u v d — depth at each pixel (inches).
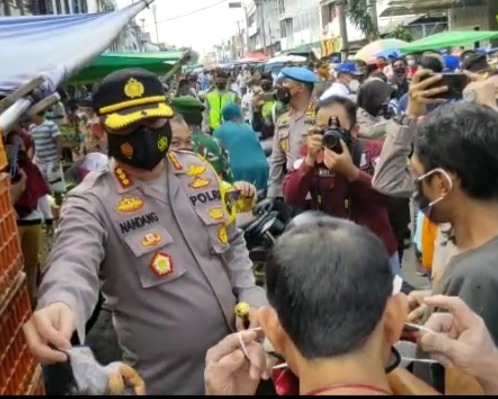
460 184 84.7
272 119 412.2
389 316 62.3
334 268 59.5
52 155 334.6
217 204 108.6
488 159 83.3
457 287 81.4
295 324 59.4
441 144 84.7
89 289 90.9
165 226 104.2
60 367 69.4
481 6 1007.6
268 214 197.0
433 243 119.3
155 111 99.3
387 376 64.7
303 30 2268.7
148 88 100.8
